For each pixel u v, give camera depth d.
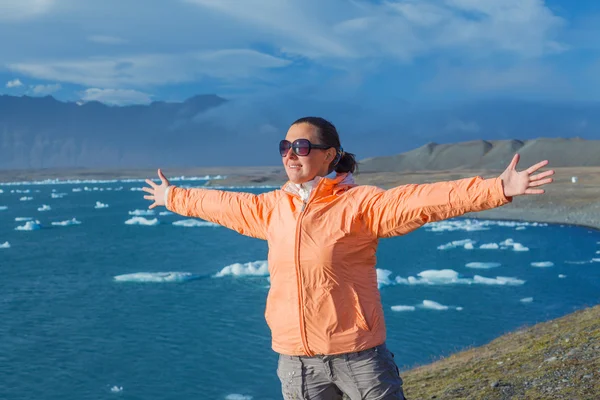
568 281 26.41
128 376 15.49
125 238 47.88
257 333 19.42
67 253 39.72
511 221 52.78
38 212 77.06
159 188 3.12
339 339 2.62
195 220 62.72
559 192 63.16
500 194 2.27
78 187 176.38
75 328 20.56
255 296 25.02
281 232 2.71
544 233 44.88
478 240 42.44
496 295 23.80
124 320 21.56
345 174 2.84
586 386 5.72
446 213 2.42
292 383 2.77
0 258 37.66
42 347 18.28
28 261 36.41
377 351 2.67
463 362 9.39
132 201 100.06
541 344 8.14
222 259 36.72
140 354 17.41
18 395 14.25
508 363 7.65
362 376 2.65
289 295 2.67
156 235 49.78
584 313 10.85
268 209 2.84
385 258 35.06
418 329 18.94
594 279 26.70
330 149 2.76
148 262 35.72
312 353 2.67
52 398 14.04
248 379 15.09
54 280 29.91
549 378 6.30
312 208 2.66
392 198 2.54
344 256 2.60
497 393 6.29
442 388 7.30
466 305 22.14
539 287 25.17
